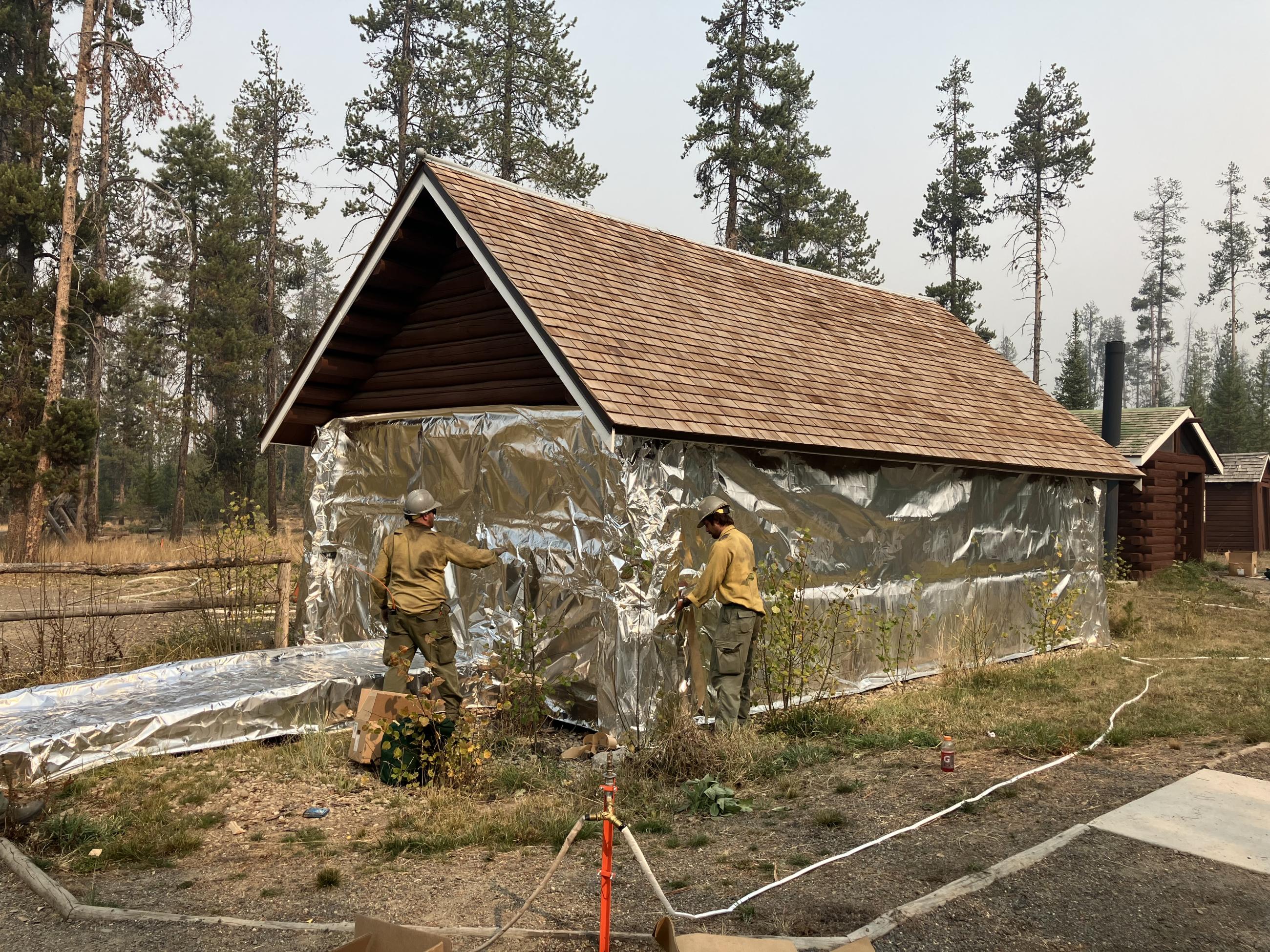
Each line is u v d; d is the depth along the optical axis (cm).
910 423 1008
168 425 3581
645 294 941
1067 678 942
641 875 455
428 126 3225
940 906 395
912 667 993
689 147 3506
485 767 639
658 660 732
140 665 937
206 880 461
